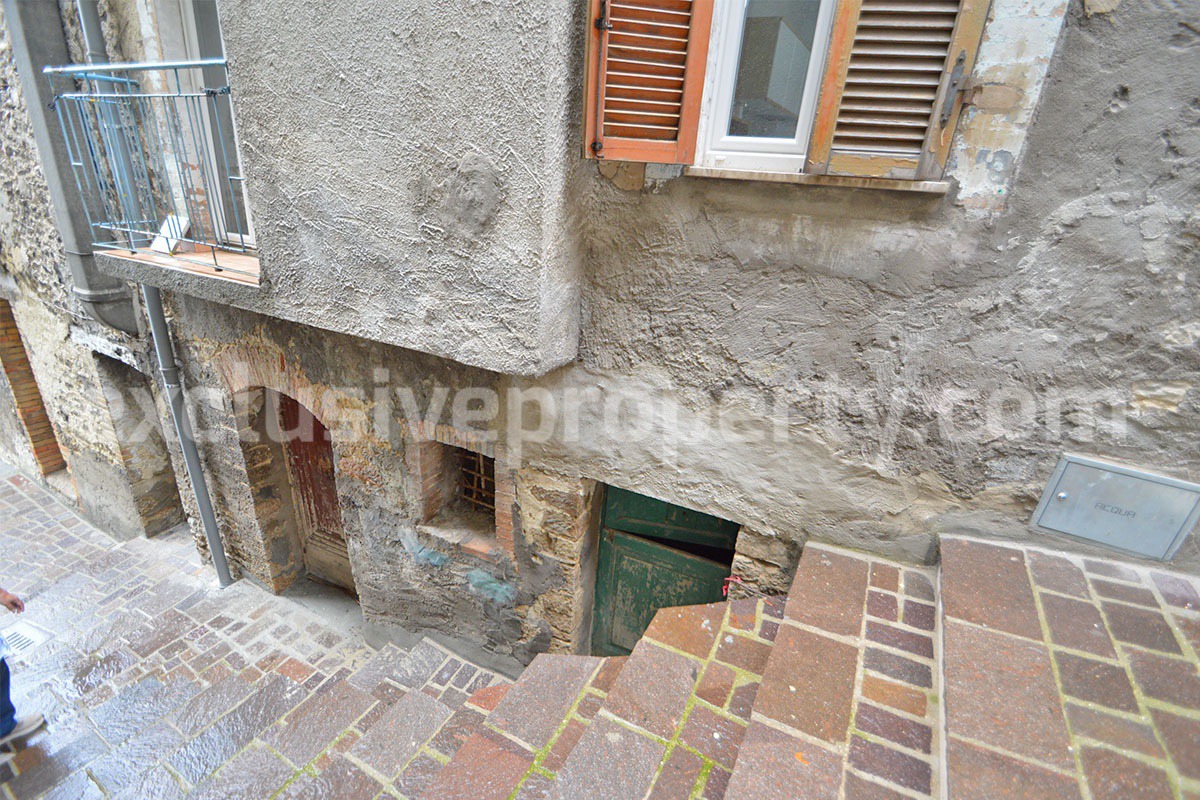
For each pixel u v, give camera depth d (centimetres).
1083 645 157
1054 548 192
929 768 140
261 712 314
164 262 316
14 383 670
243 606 488
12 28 350
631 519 310
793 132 177
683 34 166
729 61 172
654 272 210
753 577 245
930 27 143
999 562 188
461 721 249
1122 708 140
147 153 365
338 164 216
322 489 475
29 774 301
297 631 457
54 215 408
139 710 346
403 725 247
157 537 616
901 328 182
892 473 202
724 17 167
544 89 170
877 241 174
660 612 210
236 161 356
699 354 216
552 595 317
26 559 594
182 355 420
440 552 347
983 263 165
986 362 175
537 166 180
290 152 224
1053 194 152
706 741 163
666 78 172
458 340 220
